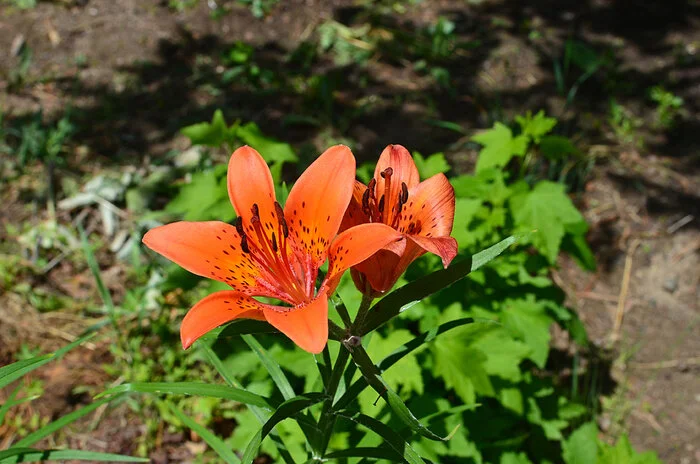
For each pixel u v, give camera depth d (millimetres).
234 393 411
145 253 896
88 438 726
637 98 1181
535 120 717
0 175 968
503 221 685
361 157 1048
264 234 407
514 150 714
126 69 1160
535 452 735
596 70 1225
